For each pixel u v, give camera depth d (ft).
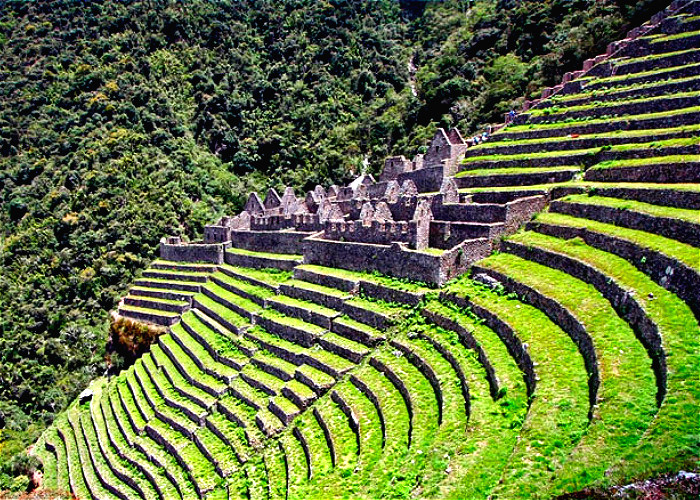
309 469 75.97
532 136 147.02
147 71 300.40
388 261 112.27
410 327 93.50
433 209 120.37
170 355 144.25
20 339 191.21
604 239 84.23
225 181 277.23
